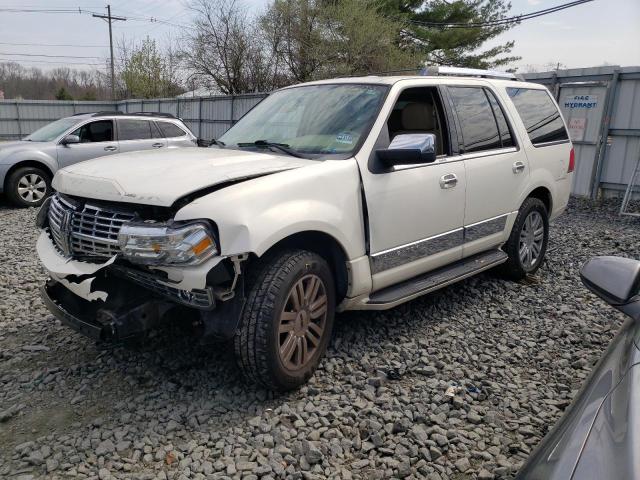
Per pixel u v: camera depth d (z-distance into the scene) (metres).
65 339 4.19
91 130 10.98
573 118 11.05
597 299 5.17
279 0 23.64
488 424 3.20
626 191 9.84
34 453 2.86
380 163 3.81
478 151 4.73
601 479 1.43
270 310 3.14
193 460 2.84
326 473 2.76
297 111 4.37
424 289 4.16
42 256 3.56
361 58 22.83
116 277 3.23
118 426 3.12
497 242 5.09
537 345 4.22
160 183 3.12
